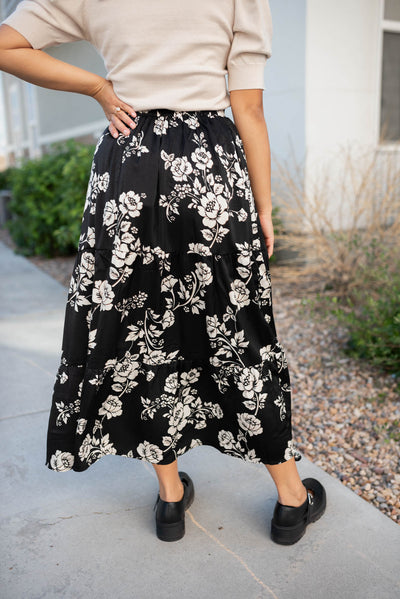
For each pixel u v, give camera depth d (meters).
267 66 4.59
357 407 2.46
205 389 1.48
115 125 1.34
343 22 4.27
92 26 1.31
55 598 1.38
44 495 1.82
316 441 2.19
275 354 1.45
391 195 3.98
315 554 1.51
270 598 1.36
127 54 1.29
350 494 1.79
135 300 1.36
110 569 1.47
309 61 4.20
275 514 1.54
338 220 4.48
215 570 1.46
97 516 1.71
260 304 1.42
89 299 1.39
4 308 4.23
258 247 1.41
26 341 3.42
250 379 1.40
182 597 1.37
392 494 1.83
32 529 1.65
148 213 1.31
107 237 1.34
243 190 1.36
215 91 1.35
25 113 13.09
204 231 1.32
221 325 1.38
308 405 2.49
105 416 1.44
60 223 6.09
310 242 3.98
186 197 1.30
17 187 6.39
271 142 4.68
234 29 1.31
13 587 1.41
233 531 1.62
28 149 13.12
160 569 1.47
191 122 1.33
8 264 6.12
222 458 2.02
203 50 1.30
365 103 4.51
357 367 2.87
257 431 1.42
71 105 9.31
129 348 1.38
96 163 1.38
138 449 1.48
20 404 2.52
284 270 4.39
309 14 4.11
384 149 4.45
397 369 2.77
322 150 4.39
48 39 1.33
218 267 1.35
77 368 1.42
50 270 5.76
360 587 1.39
